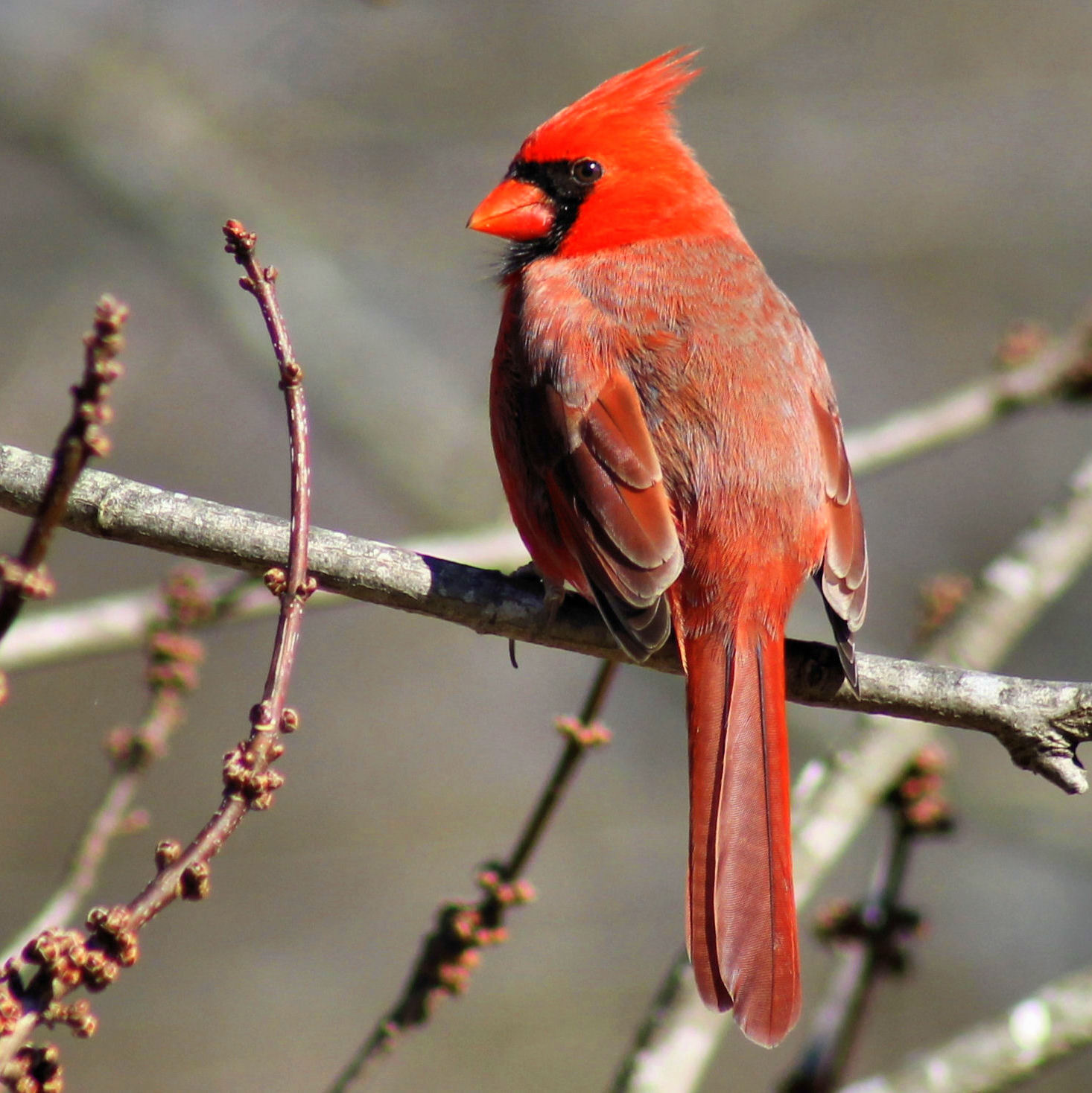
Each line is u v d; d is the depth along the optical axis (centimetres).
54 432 1305
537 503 598
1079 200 1432
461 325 1533
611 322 621
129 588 1348
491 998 1235
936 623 848
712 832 543
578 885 1302
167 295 1469
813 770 773
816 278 1470
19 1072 393
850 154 1431
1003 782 1206
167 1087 1195
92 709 1334
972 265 1451
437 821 1355
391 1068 1203
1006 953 1246
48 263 1454
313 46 1479
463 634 1464
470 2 1464
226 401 1458
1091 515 865
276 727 416
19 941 615
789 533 576
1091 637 1308
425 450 1362
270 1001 1241
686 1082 657
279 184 1472
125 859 1272
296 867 1316
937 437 960
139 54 1487
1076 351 959
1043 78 1445
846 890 1246
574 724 588
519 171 695
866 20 1453
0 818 1277
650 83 696
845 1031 672
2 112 1445
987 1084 675
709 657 563
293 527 440
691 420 593
